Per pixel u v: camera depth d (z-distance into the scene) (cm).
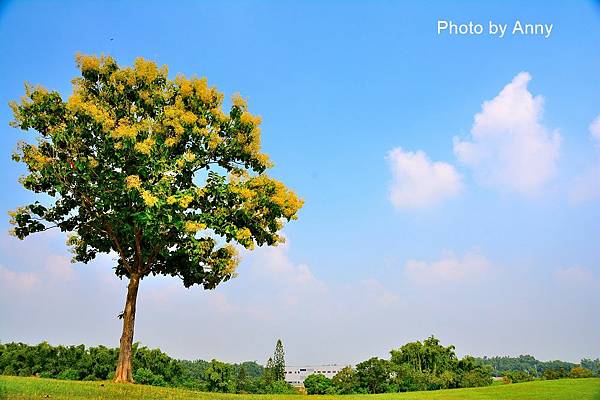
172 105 2452
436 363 9412
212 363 8812
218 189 2294
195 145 2352
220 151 2452
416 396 2892
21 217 2369
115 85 2386
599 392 2772
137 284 2439
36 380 1917
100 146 2123
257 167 2522
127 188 2003
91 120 2105
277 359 12369
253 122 2466
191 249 2253
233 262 2469
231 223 2250
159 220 2027
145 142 2103
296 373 14738
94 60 2400
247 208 2295
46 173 2080
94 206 2223
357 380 8900
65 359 7156
